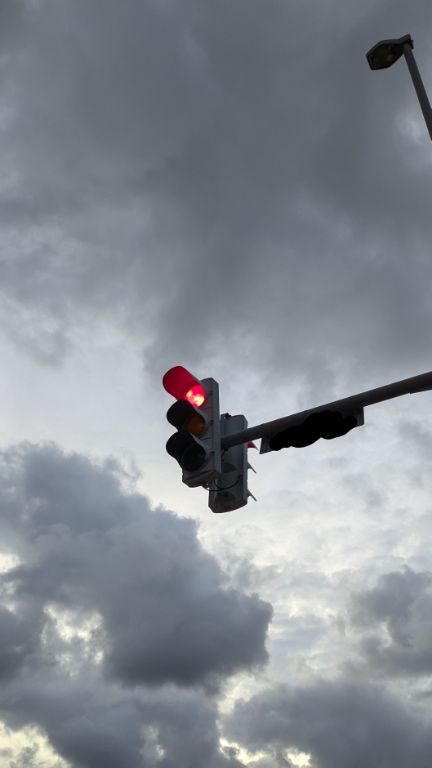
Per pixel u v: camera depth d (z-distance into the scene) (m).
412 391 8.05
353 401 8.20
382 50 11.94
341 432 8.17
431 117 11.19
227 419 8.69
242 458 8.54
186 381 8.31
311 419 8.07
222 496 8.45
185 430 8.16
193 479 8.08
